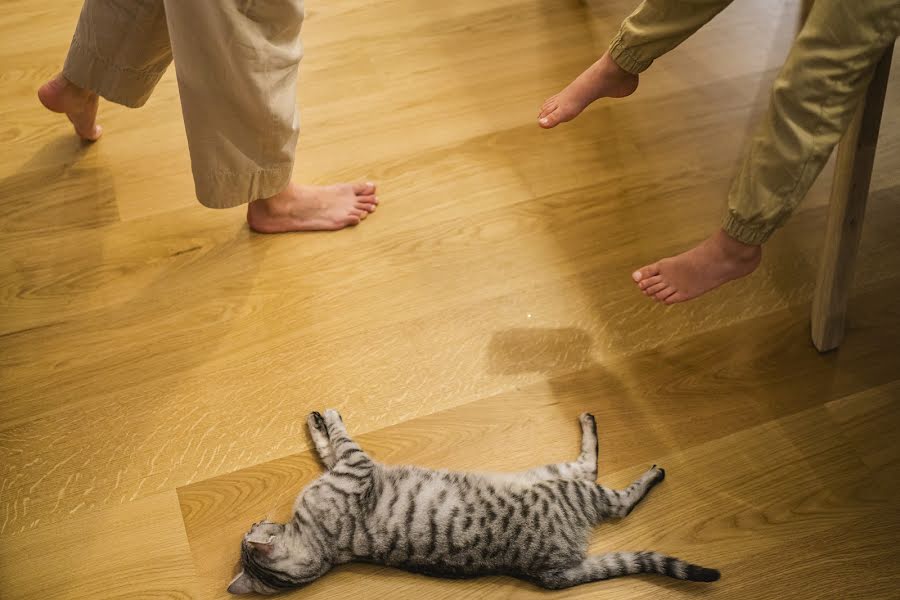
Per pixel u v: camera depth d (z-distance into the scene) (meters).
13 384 1.50
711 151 1.82
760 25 2.04
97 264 1.65
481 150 1.83
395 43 2.02
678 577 1.29
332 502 1.33
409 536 1.30
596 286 1.63
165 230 1.70
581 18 2.08
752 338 1.57
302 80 1.94
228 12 1.22
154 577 1.32
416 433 1.46
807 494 1.40
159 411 1.48
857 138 1.31
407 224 1.71
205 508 1.38
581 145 1.84
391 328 1.58
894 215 1.71
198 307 1.60
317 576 1.31
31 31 2.02
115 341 1.55
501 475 1.39
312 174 1.78
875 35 1.14
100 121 1.86
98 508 1.38
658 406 1.49
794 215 1.72
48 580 1.31
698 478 1.42
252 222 1.68
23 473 1.41
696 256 1.41
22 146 1.81
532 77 1.96
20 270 1.64
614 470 1.43
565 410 1.49
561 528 1.32
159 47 1.51
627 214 1.73
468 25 2.06
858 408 1.49
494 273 1.65
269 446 1.45
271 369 1.53
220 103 1.33
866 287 1.62
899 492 1.40
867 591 1.30
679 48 2.00
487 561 1.30
